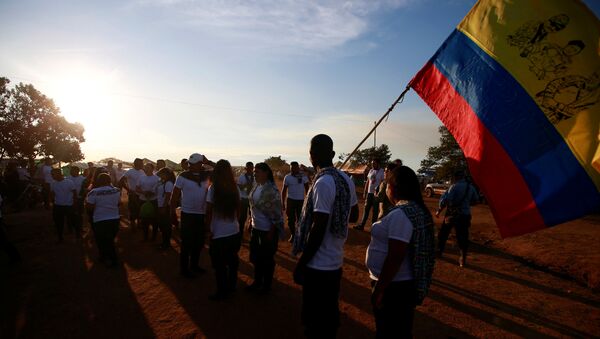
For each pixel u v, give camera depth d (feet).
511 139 10.88
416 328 13.83
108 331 13.14
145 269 20.45
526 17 11.31
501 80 11.42
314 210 8.79
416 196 8.80
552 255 26.00
